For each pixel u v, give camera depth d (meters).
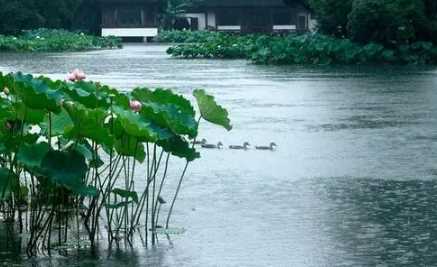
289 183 18.97
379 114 31.89
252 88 43.72
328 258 13.22
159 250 13.66
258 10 143.88
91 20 141.38
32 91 13.01
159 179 19.28
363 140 25.28
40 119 14.01
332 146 24.20
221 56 82.75
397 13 71.56
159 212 16.16
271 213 16.12
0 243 14.02
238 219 15.66
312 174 20.03
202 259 13.17
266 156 22.58
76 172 13.35
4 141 14.17
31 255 13.34
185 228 15.02
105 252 13.53
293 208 16.55
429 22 73.06
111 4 140.50
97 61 73.00
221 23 144.62
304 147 24.03
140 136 13.78
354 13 72.94
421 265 12.84
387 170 20.50
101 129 13.71
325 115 31.61
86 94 14.37
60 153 13.46
